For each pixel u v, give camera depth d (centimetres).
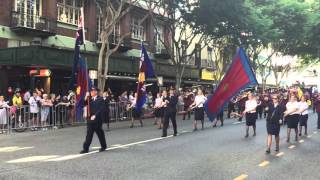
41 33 2677
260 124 2244
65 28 2945
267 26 3241
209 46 4672
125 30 3491
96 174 895
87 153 1177
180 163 1035
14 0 2584
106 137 1578
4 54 2477
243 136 1633
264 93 3055
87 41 3127
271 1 3597
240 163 1051
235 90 1847
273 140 1562
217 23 2988
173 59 3269
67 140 1477
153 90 3591
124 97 2520
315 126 2225
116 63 3044
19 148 1275
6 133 1728
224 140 1503
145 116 2703
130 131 1822
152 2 3192
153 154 1168
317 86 6297
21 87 2589
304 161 1105
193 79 4312
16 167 965
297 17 3569
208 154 1180
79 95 1809
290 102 1534
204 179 862
